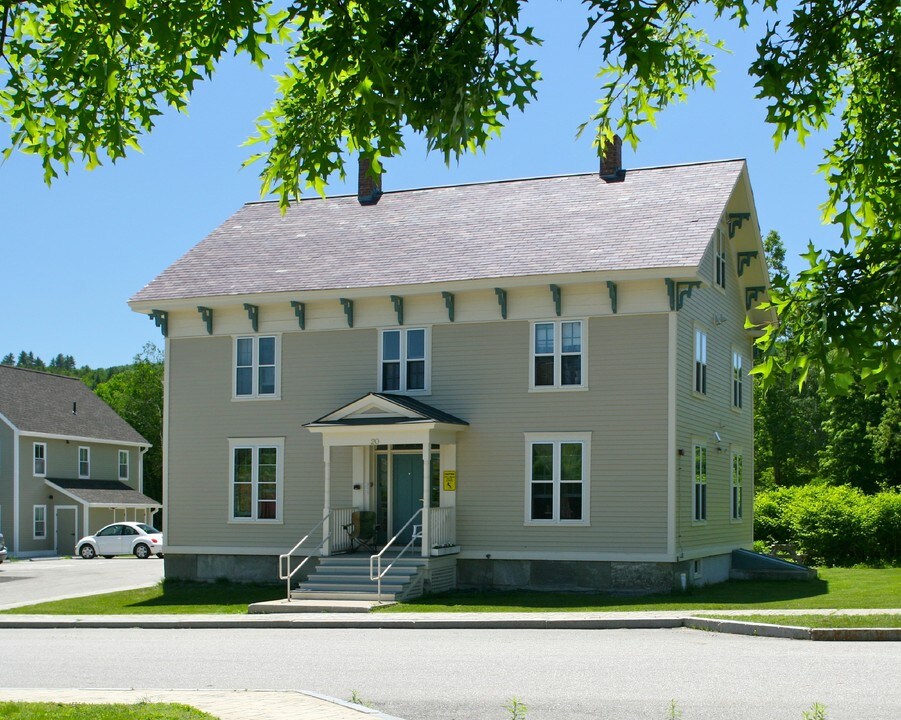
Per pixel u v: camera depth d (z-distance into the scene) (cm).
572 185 3169
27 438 5678
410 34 832
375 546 2894
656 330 2645
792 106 781
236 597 2744
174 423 3112
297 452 2977
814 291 705
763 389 725
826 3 764
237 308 3062
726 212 3139
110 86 862
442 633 1980
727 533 3139
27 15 977
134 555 5238
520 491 2739
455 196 3297
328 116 888
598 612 2173
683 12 889
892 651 1627
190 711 1038
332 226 3297
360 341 2941
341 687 1341
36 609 2634
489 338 2808
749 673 1401
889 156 852
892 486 5238
